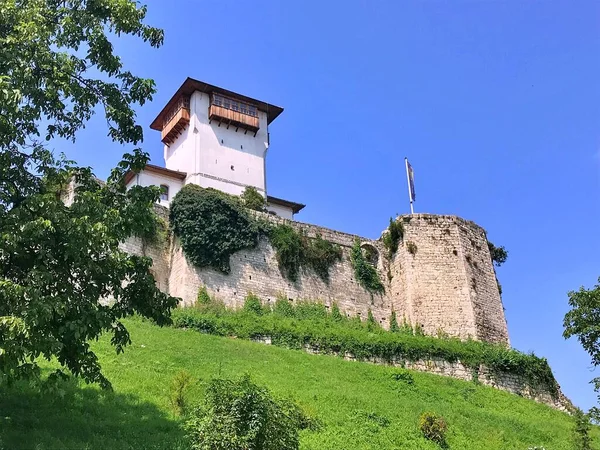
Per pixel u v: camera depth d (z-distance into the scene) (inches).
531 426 1093.8
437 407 1083.9
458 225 1750.7
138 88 711.1
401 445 872.3
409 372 1311.5
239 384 653.3
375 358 1376.7
